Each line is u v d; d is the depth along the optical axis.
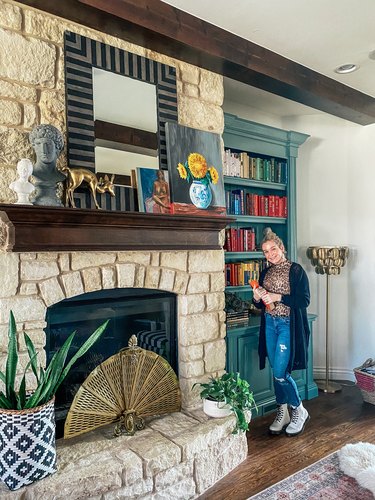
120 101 2.33
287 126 4.17
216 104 2.83
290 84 2.91
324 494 2.19
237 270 3.50
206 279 2.72
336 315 4.12
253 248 3.61
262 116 4.01
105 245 2.18
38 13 2.06
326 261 3.79
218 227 2.71
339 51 2.77
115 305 2.38
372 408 3.38
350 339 4.09
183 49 2.44
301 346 2.92
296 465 2.50
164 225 2.40
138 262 2.40
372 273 3.97
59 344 2.22
